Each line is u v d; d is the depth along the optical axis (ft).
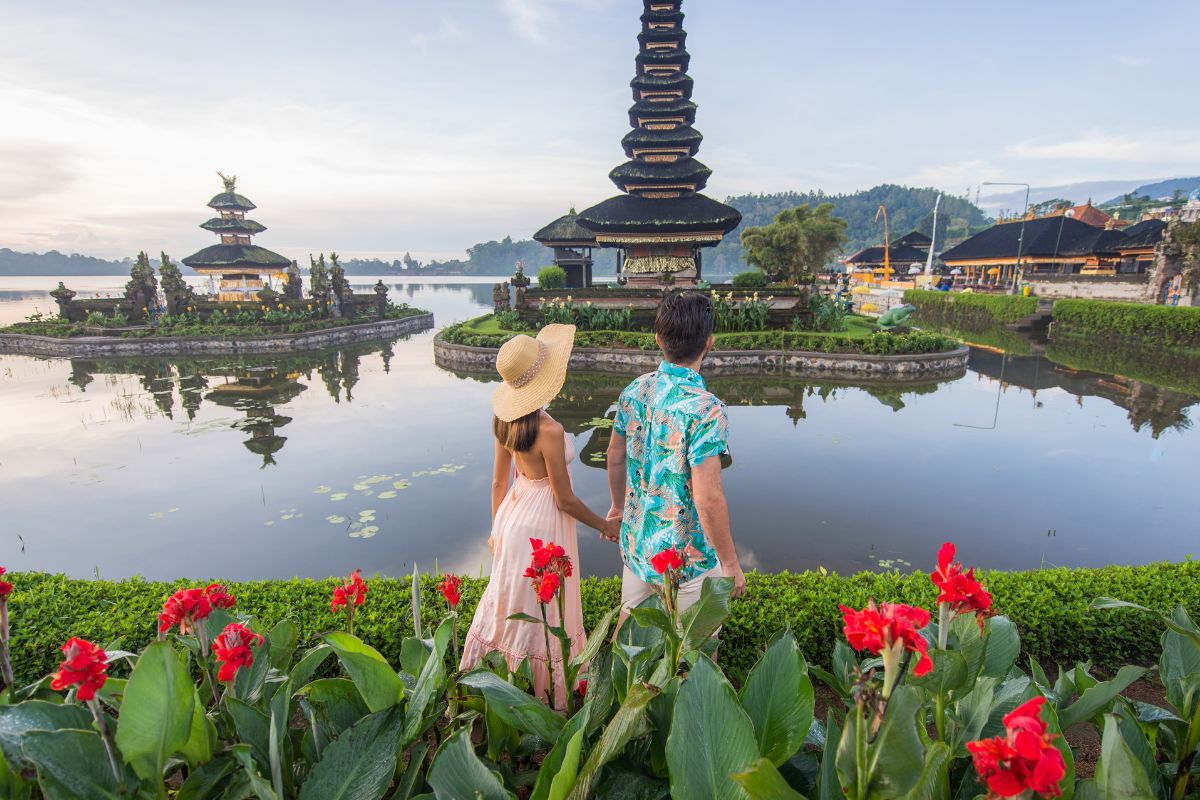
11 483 24.18
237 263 101.81
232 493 22.89
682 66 83.82
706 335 6.65
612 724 4.08
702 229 74.84
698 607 4.76
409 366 61.11
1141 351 66.13
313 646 9.79
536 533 7.50
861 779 3.15
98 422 35.29
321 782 4.40
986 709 4.41
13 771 4.16
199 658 5.41
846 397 42.75
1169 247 72.69
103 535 19.16
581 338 59.98
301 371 57.67
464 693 6.45
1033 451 27.84
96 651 3.82
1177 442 29.25
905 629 3.03
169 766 4.59
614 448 7.66
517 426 7.29
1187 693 5.06
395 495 22.43
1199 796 4.59
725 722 3.69
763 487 22.82
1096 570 11.62
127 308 84.33
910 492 22.20
